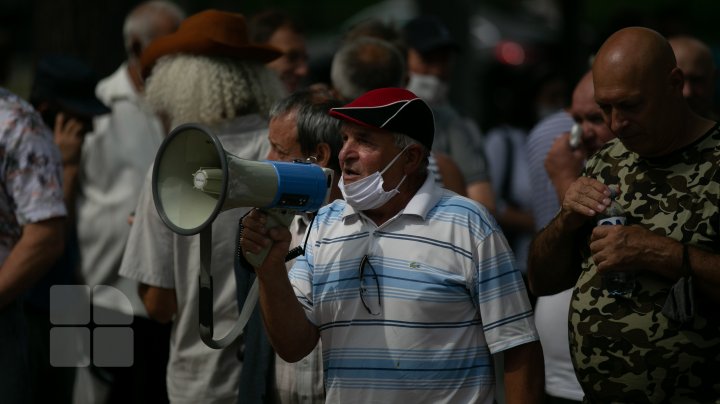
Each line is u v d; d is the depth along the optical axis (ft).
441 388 36.60
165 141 33.81
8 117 46.96
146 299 46.42
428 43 65.57
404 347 36.55
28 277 46.42
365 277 37.11
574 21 104.17
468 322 37.11
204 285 34.68
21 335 47.80
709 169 35.22
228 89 46.88
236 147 46.80
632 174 36.70
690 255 34.42
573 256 39.24
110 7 86.94
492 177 73.97
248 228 35.12
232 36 47.85
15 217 47.57
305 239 38.78
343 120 36.86
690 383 35.22
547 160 48.08
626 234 34.99
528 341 37.11
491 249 37.09
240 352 45.93
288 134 42.63
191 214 33.91
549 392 48.26
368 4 205.77
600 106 35.88
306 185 34.32
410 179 37.91
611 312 36.27
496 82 138.62
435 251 36.88
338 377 37.32
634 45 35.14
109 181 62.03
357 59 53.88
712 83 51.88
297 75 64.80
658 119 35.01
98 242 61.36
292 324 37.19
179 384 46.55
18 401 47.21
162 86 47.44
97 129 62.80
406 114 36.81
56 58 60.39
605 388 36.50
